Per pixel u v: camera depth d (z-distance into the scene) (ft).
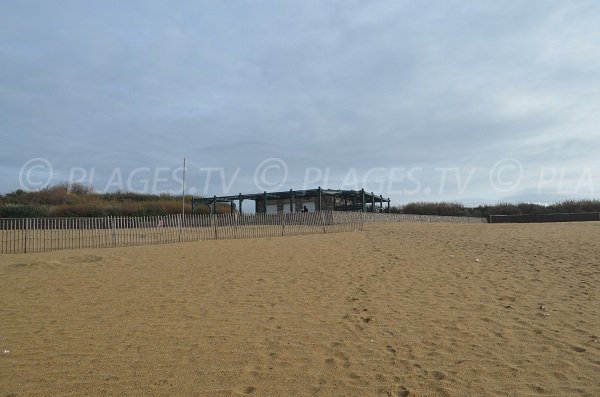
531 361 16.15
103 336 19.71
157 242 63.31
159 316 23.06
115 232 62.39
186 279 33.27
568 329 19.81
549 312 22.74
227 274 35.24
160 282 32.17
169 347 18.20
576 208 159.84
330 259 42.93
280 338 19.29
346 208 140.67
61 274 35.55
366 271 36.01
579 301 24.97
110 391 14.01
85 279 33.40
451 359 16.53
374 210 139.95
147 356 17.16
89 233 64.08
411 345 18.13
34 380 14.89
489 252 46.34
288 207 141.28
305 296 27.43
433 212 174.70
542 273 34.09
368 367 15.89
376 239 62.44
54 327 21.11
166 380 14.85
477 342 18.35
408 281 31.68
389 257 43.75
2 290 29.55
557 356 16.55
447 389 13.94
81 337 19.57
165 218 74.74
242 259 43.47
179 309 24.47
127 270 37.37
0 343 18.76
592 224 86.33
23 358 16.98
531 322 21.02
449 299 26.03
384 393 13.78
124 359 16.84
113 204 138.21
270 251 49.88
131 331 20.45
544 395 13.44
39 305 25.49
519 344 17.99
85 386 14.38
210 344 18.56
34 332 20.33
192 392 13.92
